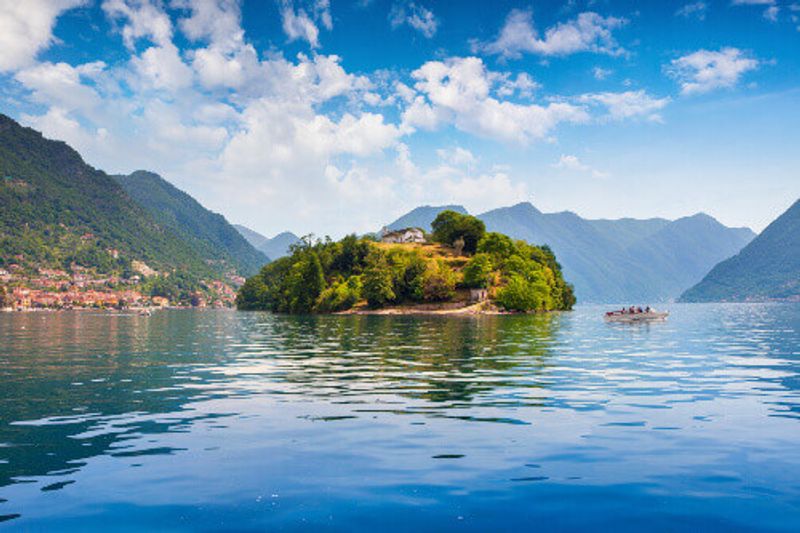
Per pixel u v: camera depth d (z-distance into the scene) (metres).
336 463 11.46
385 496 9.61
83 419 15.63
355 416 15.97
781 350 37.38
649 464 11.34
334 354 35.28
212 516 8.77
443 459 11.73
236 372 26.17
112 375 25.23
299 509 9.05
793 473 10.72
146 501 9.38
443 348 39.25
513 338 49.66
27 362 31.06
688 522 8.54
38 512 8.91
